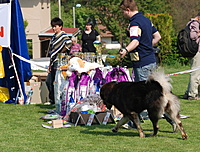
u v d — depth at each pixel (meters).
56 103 11.04
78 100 10.52
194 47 13.49
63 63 11.04
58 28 12.02
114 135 8.62
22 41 13.57
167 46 28.00
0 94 13.90
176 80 20.36
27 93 13.59
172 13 53.66
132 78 10.31
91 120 9.83
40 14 34.44
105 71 10.71
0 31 13.27
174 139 8.14
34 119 10.68
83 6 76.31
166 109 7.89
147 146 7.51
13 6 13.34
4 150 7.34
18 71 13.49
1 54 13.48
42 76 15.05
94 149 7.32
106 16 55.84
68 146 7.60
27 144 7.81
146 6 54.62
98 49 11.77
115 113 10.88
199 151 7.10
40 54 34.31
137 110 8.14
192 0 52.88
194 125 9.66
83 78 10.49
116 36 54.97
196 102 13.42
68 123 10.07
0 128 9.46
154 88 7.81
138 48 8.74
